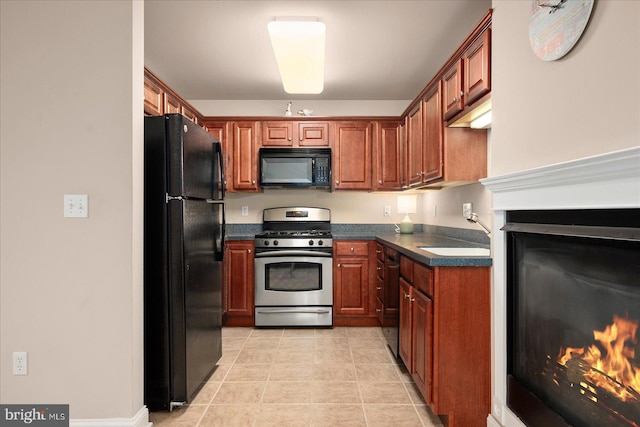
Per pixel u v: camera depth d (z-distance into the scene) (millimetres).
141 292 1915
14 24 1806
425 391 1957
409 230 3893
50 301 1809
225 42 2742
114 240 1811
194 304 2172
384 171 3863
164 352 2039
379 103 4156
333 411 2082
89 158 1810
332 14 2367
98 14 1817
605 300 1115
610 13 1081
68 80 1812
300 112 3908
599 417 1138
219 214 2664
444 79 2465
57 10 1811
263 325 3627
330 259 3625
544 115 1399
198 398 2230
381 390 2324
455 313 1871
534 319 1487
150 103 2711
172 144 2018
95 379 1814
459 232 3037
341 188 3889
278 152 3801
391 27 2535
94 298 1809
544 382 1417
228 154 3855
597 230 1113
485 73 1881
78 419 1812
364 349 3037
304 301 3623
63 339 1811
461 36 2662
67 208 1804
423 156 2943
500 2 1719
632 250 1016
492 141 1805
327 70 3285
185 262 2045
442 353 1871
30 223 1804
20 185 1806
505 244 1669
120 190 1813
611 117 1081
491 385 1858
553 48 1316
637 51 994
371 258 3654
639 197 961
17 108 1804
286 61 2777
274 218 4137
